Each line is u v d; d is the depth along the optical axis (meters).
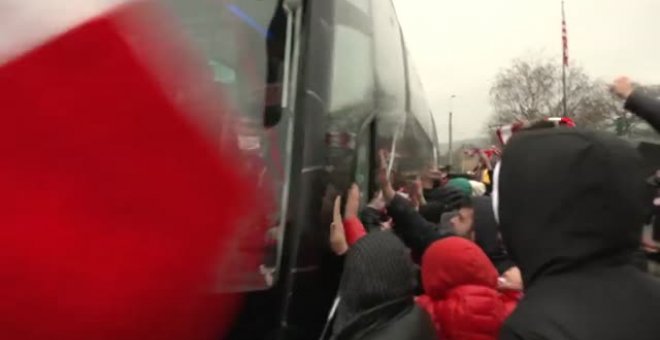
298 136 3.30
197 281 2.48
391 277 2.86
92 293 2.21
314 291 3.47
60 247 2.16
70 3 2.22
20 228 2.12
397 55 6.56
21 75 2.14
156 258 2.33
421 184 7.72
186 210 2.43
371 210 4.57
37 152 2.15
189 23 2.61
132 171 2.29
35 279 2.13
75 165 2.19
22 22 2.16
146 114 2.34
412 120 7.30
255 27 3.04
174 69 2.46
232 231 2.67
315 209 3.46
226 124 2.71
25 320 2.13
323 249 3.59
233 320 2.72
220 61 2.78
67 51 2.20
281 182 3.14
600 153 2.06
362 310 2.86
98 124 2.23
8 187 2.11
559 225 2.07
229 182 2.65
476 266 3.09
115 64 2.28
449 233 4.49
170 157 2.39
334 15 3.84
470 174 10.67
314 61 3.47
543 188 2.08
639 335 1.95
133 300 2.28
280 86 3.17
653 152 3.25
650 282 2.09
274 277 3.03
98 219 2.22
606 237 2.05
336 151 3.84
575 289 2.03
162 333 2.38
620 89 3.02
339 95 3.95
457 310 2.99
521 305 2.09
